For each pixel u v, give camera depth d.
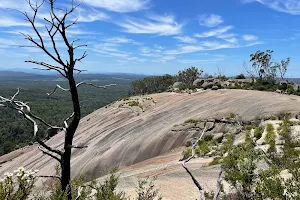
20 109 4.78
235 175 6.79
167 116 39.41
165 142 32.12
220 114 33.62
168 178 14.20
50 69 5.09
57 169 5.52
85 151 36.88
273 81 61.06
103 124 44.72
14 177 3.84
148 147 32.31
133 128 38.62
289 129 17.31
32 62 4.91
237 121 30.45
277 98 36.47
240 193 6.84
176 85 74.44
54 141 45.50
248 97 38.88
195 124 32.56
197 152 22.59
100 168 31.59
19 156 49.34
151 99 51.12
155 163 25.23
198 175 14.05
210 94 46.16
